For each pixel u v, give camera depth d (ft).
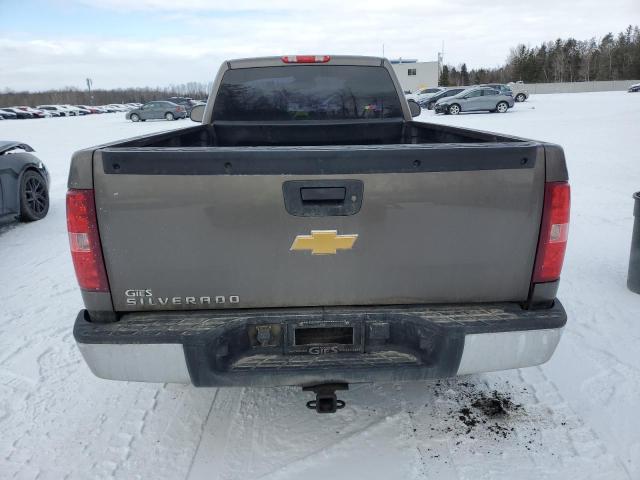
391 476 7.75
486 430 8.80
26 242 20.49
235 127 14.24
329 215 6.70
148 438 8.84
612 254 17.40
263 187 6.61
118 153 6.50
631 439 8.51
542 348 7.10
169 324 6.92
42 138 70.44
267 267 6.88
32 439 8.89
